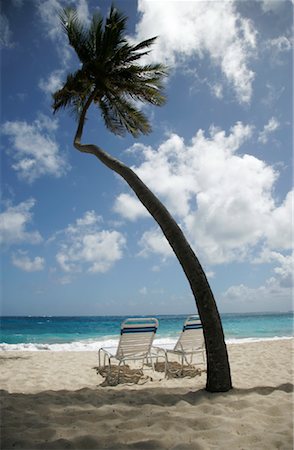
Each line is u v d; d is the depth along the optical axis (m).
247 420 3.64
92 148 6.74
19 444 3.09
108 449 3.02
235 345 11.92
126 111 8.34
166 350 6.96
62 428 3.46
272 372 6.71
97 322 46.00
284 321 44.50
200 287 5.14
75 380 6.34
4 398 4.63
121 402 4.39
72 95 8.23
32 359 8.98
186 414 3.83
